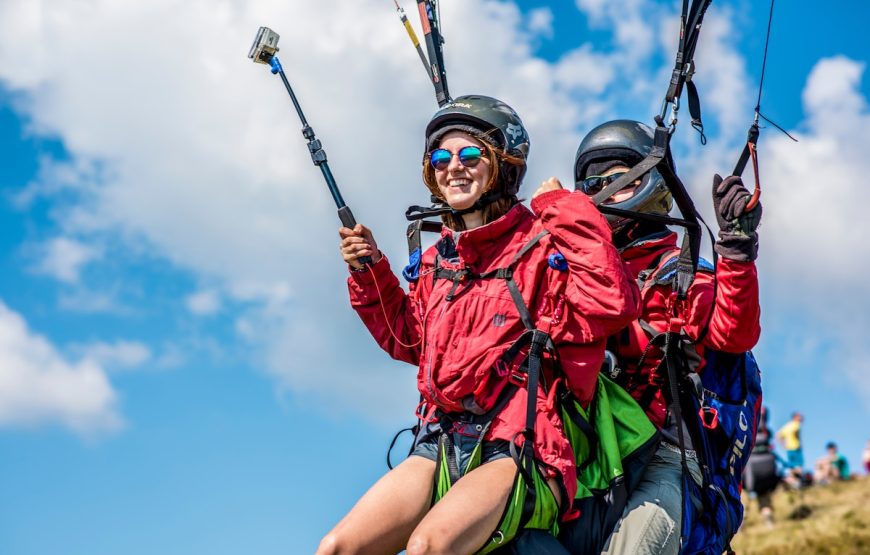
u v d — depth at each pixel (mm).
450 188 3930
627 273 3684
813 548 17078
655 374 4207
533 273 3746
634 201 4590
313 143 4180
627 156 4680
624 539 3830
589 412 3932
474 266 3824
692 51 4082
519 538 3609
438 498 3713
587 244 3641
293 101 4203
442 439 3744
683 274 4219
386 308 4262
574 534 3844
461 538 3371
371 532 3584
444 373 3701
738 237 4012
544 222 3732
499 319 3705
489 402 3676
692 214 4203
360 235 4164
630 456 3980
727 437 4402
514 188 3996
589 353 3756
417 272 4094
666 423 4238
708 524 4145
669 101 4113
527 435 3574
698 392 4172
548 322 3715
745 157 4078
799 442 21766
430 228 4215
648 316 4316
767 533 18328
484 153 3910
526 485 3531
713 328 4164
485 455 3691
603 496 3896
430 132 4023
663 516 3893
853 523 18234
